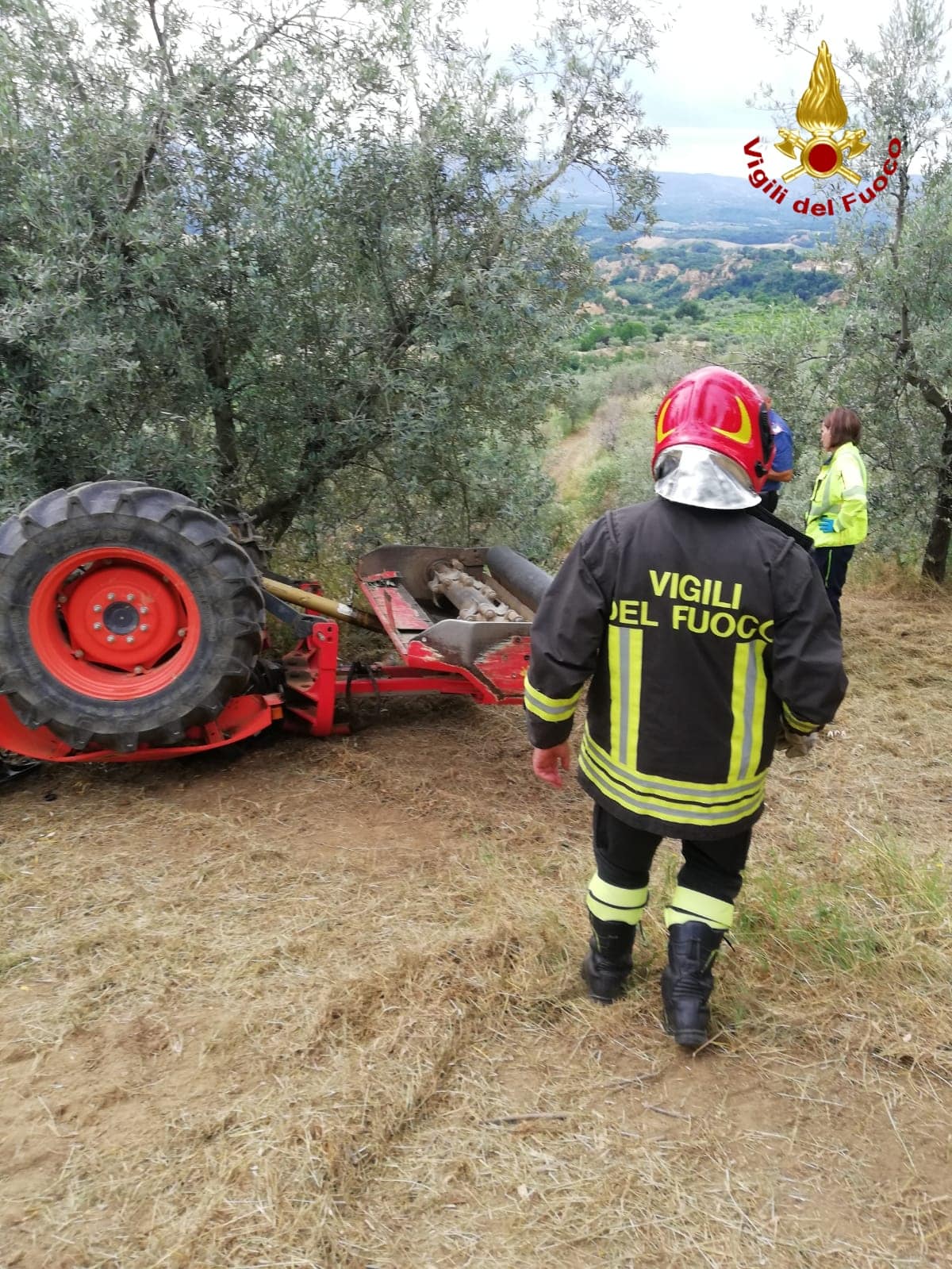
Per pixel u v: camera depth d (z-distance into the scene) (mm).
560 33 6414
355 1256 2195
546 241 6305
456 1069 2791
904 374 8250
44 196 5156
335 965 3258
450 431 6273
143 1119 2592
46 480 5383
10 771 4605
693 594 2525
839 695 2545
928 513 8828
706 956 2832
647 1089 2732
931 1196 2387
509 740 5301
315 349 6172
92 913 3570
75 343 4875
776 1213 2330
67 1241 2232
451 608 5922
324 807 4449
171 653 4543
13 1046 2867
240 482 6383
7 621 4133
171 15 5652
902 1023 2990
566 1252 2221
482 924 3490
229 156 5699
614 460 17219
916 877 3773
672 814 2652
